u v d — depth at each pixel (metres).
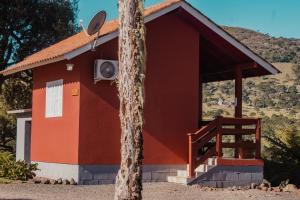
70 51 16.58
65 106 18.08
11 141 34.22
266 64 19.45
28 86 34.94
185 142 18.56
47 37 33.31
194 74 18.88
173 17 18.66
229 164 17.81
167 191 15.71
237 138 18.73
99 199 14.01
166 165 18.22
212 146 19.61
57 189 15.71
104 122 17.44
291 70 113.56
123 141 10.57
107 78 17.12
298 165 22.02
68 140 17.72
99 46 17.42
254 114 69.19
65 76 18.22
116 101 17.61
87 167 17.14
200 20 18.50
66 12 34.12
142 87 10.61
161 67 18.36
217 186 17.58
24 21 33.06
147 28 18.17
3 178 17.41
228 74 21.98
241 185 17.92
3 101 34.81
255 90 93.75
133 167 10.52
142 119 10.59
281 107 80.12
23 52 33.00
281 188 17.17
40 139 19.88
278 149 23.72
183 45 18.77
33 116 20.67
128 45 10.65
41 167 19.56
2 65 33.16
